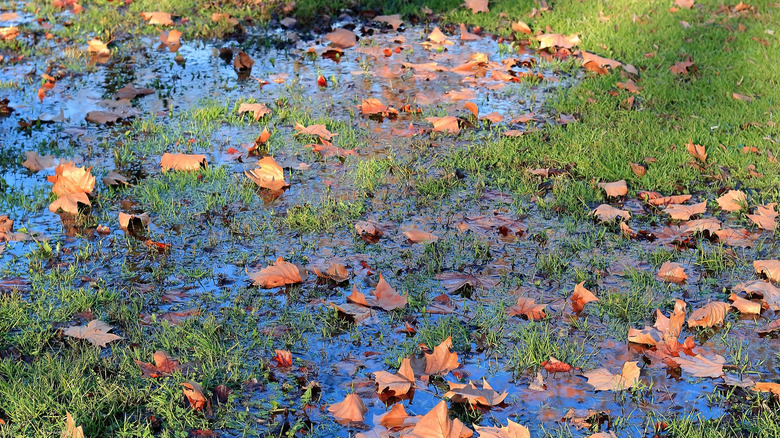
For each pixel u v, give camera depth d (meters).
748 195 4.77
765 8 8.87
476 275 3.96
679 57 7.35
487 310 3.67
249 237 4.29
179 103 6.30
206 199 4.70
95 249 4.14
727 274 3.98
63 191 4.60
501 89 6.71
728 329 3.52
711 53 7.43
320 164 5.23
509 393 3.10
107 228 4.31
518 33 8.20
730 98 6.32
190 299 3.70
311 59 7.45
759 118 5.88
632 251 4.21
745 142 5.46
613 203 4.74
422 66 7.19
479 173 5.07
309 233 4.35
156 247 4.13
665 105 6.26
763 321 3.60
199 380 3.13
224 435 2.85
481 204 4.73
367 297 3.71
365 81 6.85
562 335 3.48
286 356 3.23
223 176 5.00
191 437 2.83
